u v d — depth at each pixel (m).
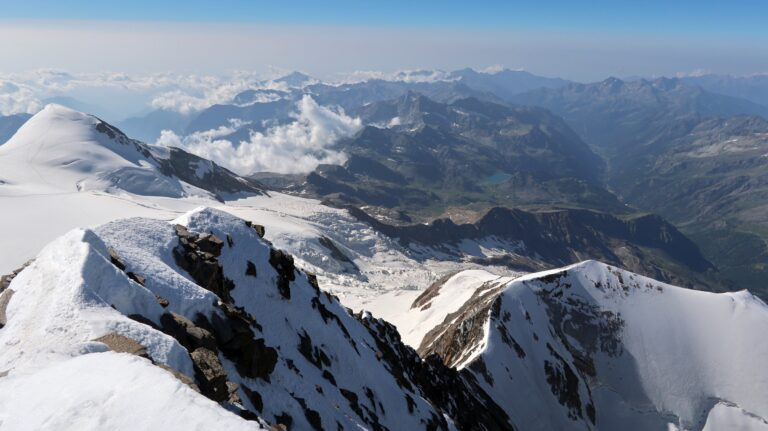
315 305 57.56
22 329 30.02
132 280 33.88
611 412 112.69
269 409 36.28
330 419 41.47
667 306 132.38
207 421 20.77
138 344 27.38
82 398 21.86
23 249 100.69
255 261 52.72
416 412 59.03
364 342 63.75
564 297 126.62
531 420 91.06
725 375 120.81
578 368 115.75
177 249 44.78
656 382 118.56
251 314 47.50
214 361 30.83
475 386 85.81
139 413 21.08
